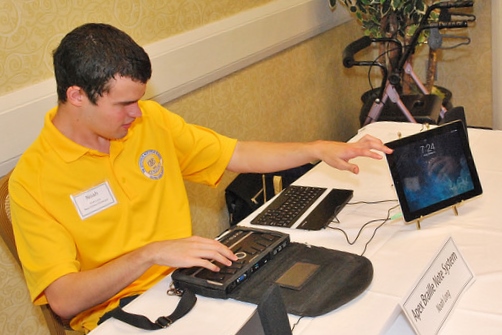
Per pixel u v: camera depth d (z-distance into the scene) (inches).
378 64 121.4
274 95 122.4
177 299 51.3
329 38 140.2
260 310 35.2
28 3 74.3
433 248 54.5
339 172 74.5
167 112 69.5
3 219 59.4
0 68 72.6
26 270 55.9
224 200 112.0
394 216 60.8
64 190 57.9
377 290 48.6
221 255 51.4
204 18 101.5
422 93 133.3
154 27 92.0
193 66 97.6
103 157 60.2
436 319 45.0
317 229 60.4
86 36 53.4
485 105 155.6
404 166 58.0
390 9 127.6
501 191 64.7
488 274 50.4
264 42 113.9
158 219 64.4
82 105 55.2
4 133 72.4
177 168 67.5
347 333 43.6
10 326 78.0
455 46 142.2
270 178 106.3
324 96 141.8
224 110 108.8
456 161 60.4
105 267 53.2
